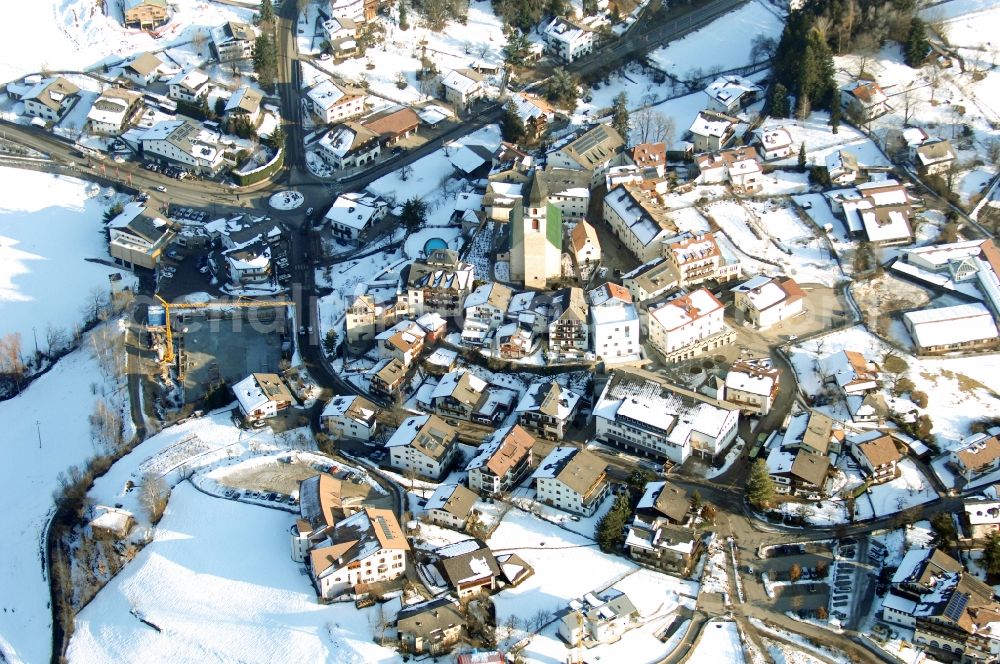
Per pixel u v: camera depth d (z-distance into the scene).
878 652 199.38
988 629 194.88
